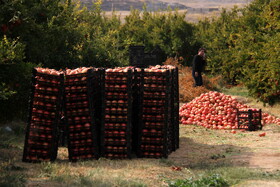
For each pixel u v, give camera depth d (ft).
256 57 97.30
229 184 39.93
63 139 58.54
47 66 79.56
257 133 72.38
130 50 110.22
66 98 49.32
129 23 177.37
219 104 83.05
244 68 107.65
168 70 51.78
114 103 50.98
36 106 47.88
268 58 92.68
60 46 83.82
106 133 51.11
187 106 87.10
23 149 52.03
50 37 77.97
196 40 165.27
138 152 52.21
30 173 40.57
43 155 47.85
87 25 105.81
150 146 52.21
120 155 51.06
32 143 47.75
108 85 51.11
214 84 127.75
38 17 78.59
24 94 64.59
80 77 49.34
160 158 52.03
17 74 63.10
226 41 142.72
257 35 108.17
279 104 95.86
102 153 50.90
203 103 84.58
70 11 91.61
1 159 46.52
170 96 56.39
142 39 168.14
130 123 51.03
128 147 51.03
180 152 57.26
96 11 115.96
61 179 37.81
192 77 123.03
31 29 72.64
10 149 51.83
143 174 42.75
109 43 103.04
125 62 104.88
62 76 48.42
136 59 110.01
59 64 83.92
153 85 51.72
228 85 134.21
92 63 91.81
